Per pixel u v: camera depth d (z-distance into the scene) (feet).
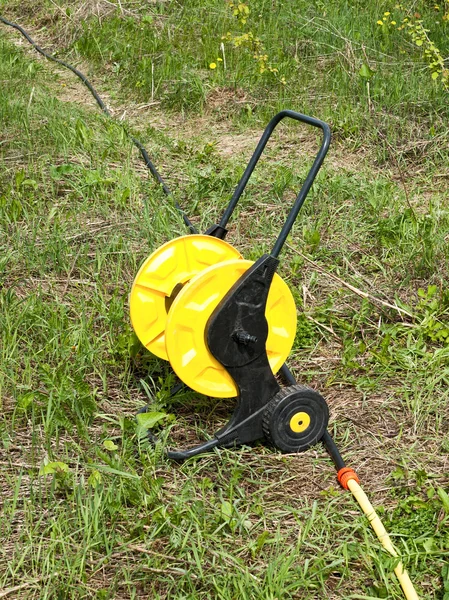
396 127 10.46
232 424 5.46
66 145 9.80
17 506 5.01
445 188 9.27
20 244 7.79
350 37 12.92
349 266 7.76
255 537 4.83
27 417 5.74
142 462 5.21
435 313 6.84
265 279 5.28
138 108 11.87
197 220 8.64
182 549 4.64
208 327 5.24
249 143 10.57
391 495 5.15
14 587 4.43
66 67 13.37
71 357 6.32
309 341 6.68
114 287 7.34
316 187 8.96
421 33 10.85
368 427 5.79
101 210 8.45
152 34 13.89
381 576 4.47
